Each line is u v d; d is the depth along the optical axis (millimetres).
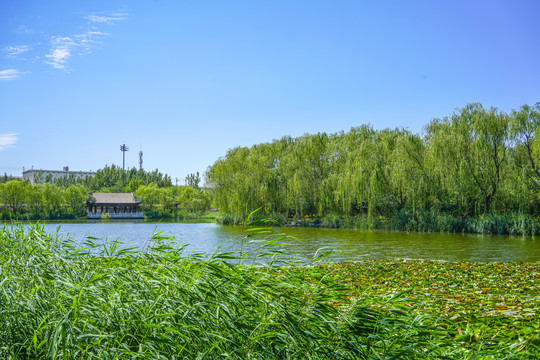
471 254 17078
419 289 8602
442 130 28000
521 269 11344
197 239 25641
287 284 4441
